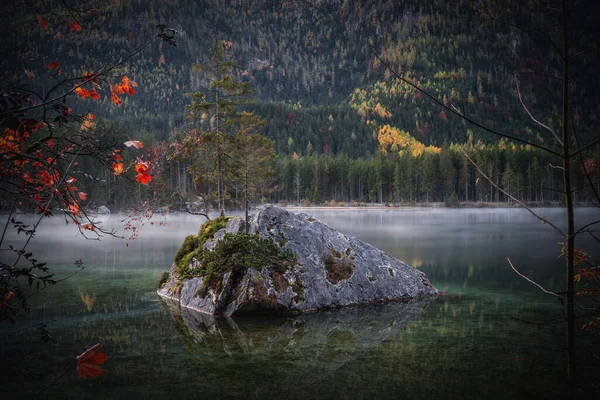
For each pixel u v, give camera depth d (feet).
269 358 23.49
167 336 27.73
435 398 18.33
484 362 22.75
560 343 25.82
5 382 19.75
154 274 52.95
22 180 10.11
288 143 539.29
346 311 34.94
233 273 35.65
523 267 56.54
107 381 20.15
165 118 547.90
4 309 9.42
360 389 19.33
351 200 362.53
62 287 44.62
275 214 40.22
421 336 27.71
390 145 590.14
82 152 9.70
